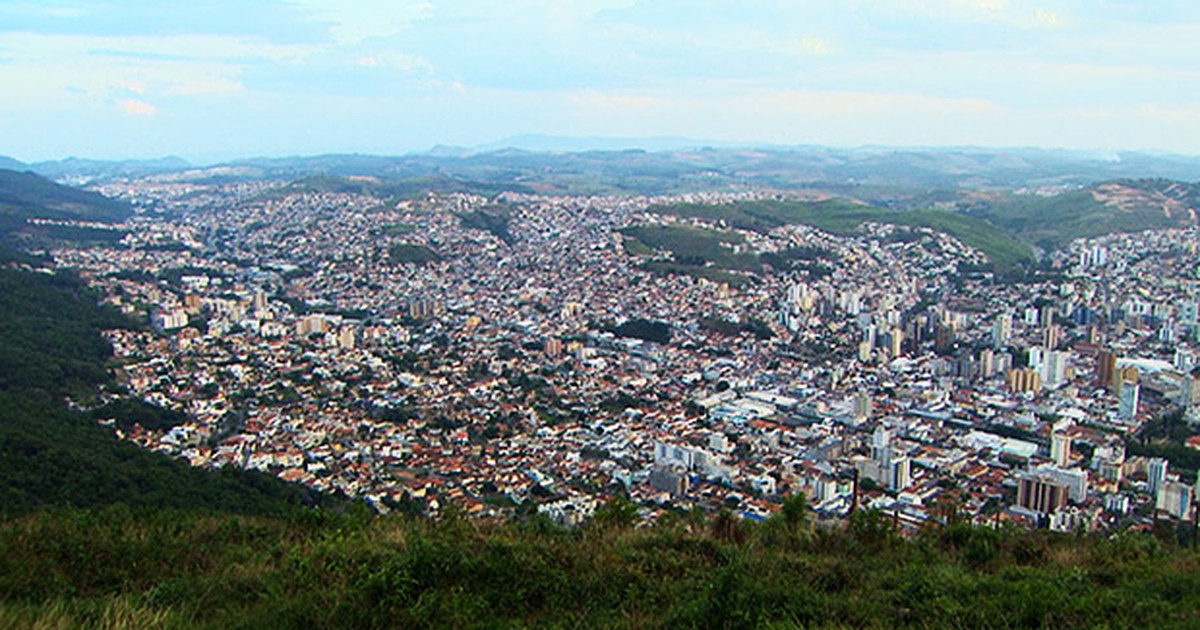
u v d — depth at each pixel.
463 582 9.88
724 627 9.01
